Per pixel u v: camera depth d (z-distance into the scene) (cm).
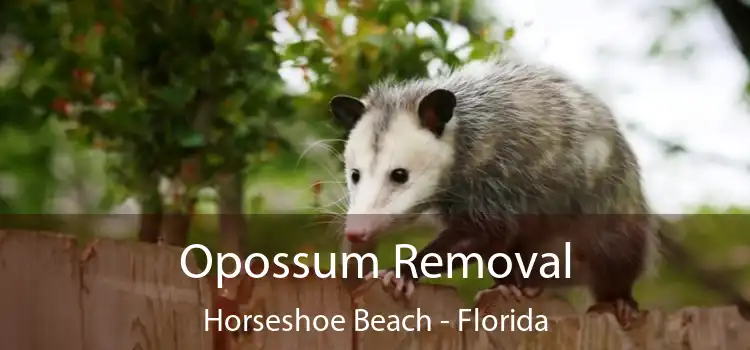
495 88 239
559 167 228
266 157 273
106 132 252
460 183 230
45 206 364
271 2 253
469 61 269
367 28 259
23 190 363
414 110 233
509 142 230
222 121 254
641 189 241
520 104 235
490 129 231
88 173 378
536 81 241
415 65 261
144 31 248
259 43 252
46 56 256
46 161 362
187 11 248
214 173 255
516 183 228
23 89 273
